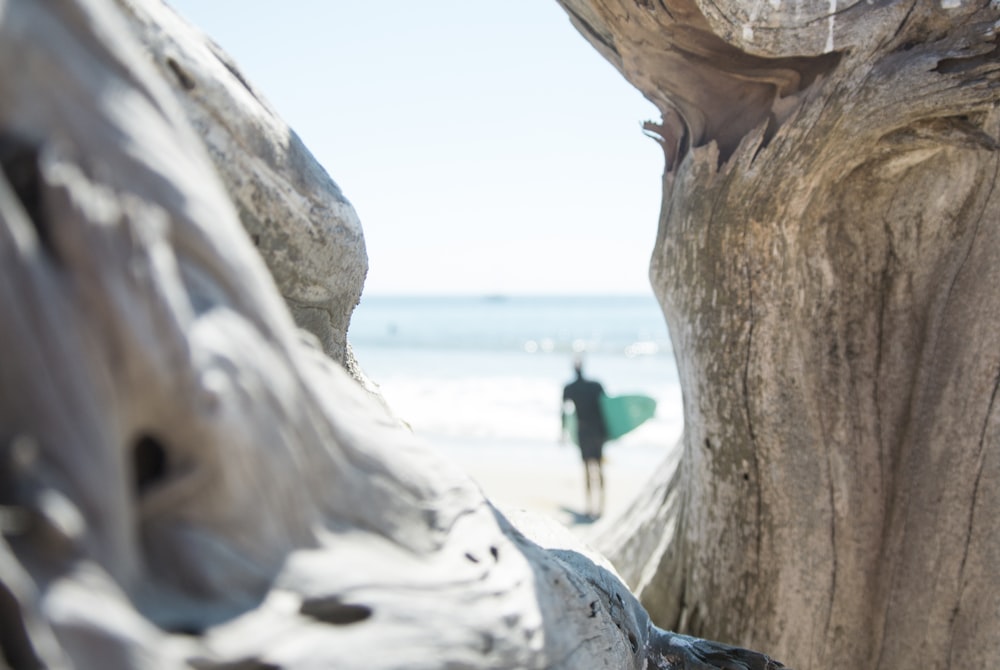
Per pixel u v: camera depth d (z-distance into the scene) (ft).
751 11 8.59
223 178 5.82
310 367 5.01
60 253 3.62
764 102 9.52
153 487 3.97
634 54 10.09
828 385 10.09
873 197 9.77
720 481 10.86
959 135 8.83
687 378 11.02
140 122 4.04
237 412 4.03
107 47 4.00
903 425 9.99
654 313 224.12
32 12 3.78
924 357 9.75
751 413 10.32
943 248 9.64
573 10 10.71
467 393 63.93
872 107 8.82
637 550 14.37
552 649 5.45
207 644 3.84
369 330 162.91
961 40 8.52
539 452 40.34
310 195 6.63
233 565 4.09
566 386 29.17
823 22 8.60
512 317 215.31
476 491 5.98
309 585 4.30
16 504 3.41
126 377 3.71
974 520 9.21
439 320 205.26
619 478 34.50
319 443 4.61
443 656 4.56
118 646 3.40
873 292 10.03
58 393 3.53
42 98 3.78
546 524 8.82
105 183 3.80
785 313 9.96
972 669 9.15
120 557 3.67
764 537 10.51
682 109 10.12
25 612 3.29
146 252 3.77
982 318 9.26
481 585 5.15
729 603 10.85
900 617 9.71
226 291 4.22
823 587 10.21
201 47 5.87
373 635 4.35
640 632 8.06
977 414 9.25
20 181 3.75
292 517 4.38
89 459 3.56
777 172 9.27
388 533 4.94
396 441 5.41
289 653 4.04
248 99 6.09
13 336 3.49
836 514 10.14
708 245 10.02
